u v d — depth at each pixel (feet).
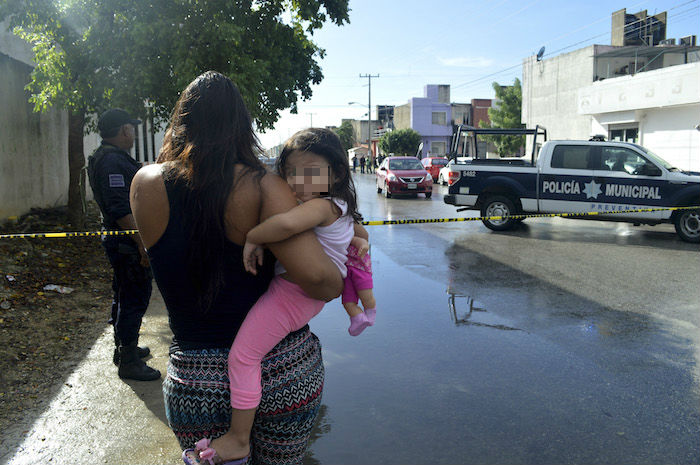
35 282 19.54
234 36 25.04
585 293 20.33
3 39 27.66
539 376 12.74
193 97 5.00
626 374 12.84
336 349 14.64
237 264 4.97
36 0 24.71
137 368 12.55
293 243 4.81
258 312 5.09
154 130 30.19
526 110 107.55
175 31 24.94
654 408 11.10
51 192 34.14
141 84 25.49
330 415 10.87
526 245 31.32
